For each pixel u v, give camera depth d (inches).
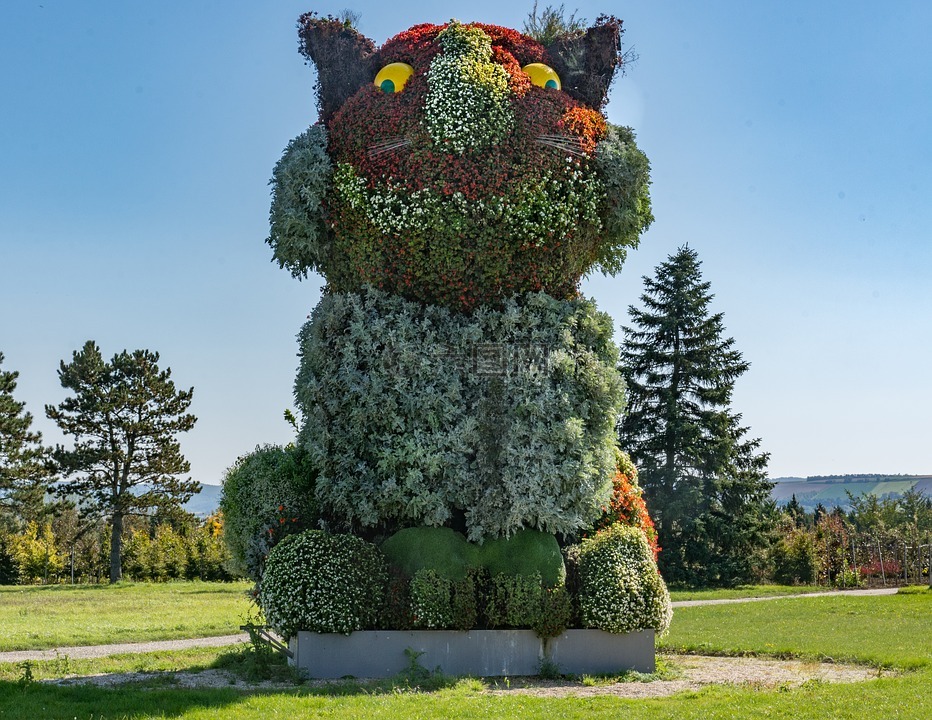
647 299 1443.2
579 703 325.7
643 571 433.4
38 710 308.7
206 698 332.8
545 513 430.0
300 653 404.8
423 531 433.1
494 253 436.5
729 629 641.0
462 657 415.8
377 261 444.1
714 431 1386.6
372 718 296.0
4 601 999.0
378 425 439.2
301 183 442.9
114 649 542.6
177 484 1496.1
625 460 514.3
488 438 436.5
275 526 452.1
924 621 688.4
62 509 1514.5
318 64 481.7
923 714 298.2
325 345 444.5
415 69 448.5
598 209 453.7
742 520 1379.2
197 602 979.3
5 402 1422.2
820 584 1406.3
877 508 2031.3
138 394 1471.5
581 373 445.7
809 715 299.1
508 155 431.2
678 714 303.1
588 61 481.1
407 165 429.7
